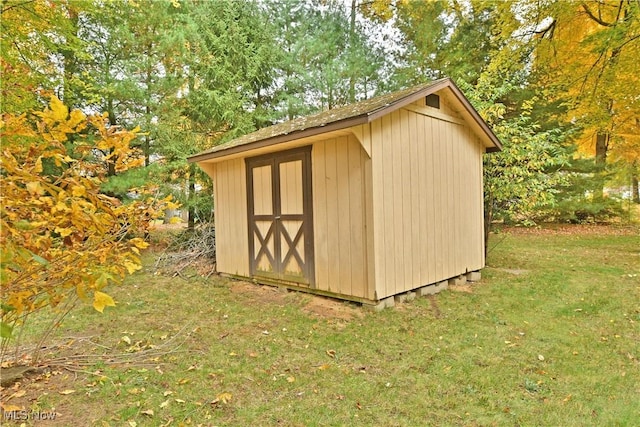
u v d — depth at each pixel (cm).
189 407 249
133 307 488
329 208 488
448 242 559
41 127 170
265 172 584
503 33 1020
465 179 604
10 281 181
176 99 1006
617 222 1304
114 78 928
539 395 263
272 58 1120
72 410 244
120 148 192
